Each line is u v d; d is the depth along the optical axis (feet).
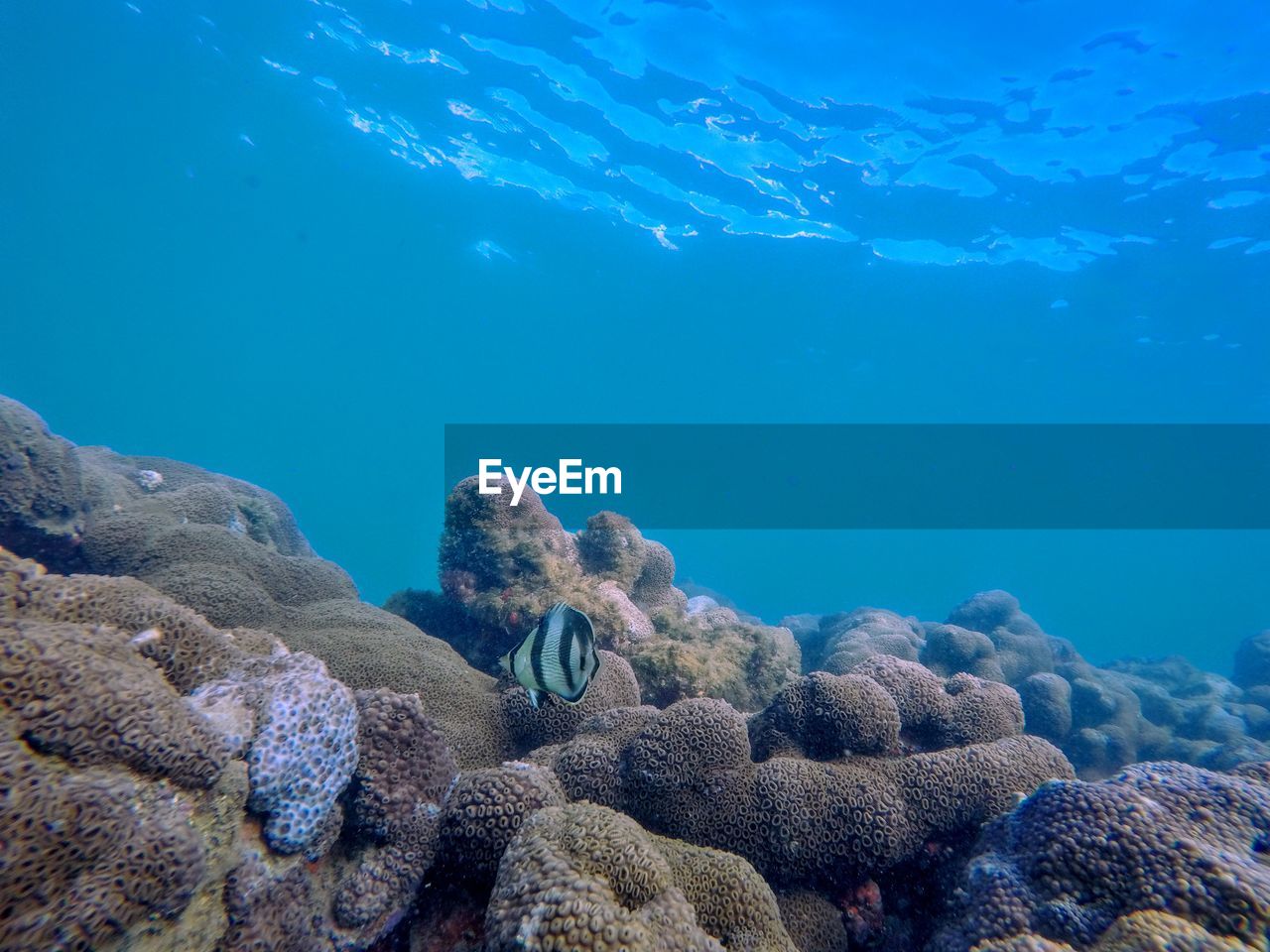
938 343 100.73
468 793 10.61
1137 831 8.91
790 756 14.06
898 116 54.29
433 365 175.11
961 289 82.12
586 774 12.88
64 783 6.64
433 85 65.26
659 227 82.89
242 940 8.07
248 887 8.23
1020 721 15.94
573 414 185.26
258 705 9.11
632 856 8.43
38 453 22.34
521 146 72.02
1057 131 53.21
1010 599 46.11
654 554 32.12
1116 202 60.44
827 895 12.34
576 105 62.34
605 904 7.53
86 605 9.59
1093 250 68.74
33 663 7.00
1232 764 32.04
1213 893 8.01
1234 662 52.90
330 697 9.52
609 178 74.13
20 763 6.44
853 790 12.42
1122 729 35.99
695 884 9.80
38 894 6.24
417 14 56.03
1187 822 9.52
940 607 266.16
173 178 102.22
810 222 73.41
